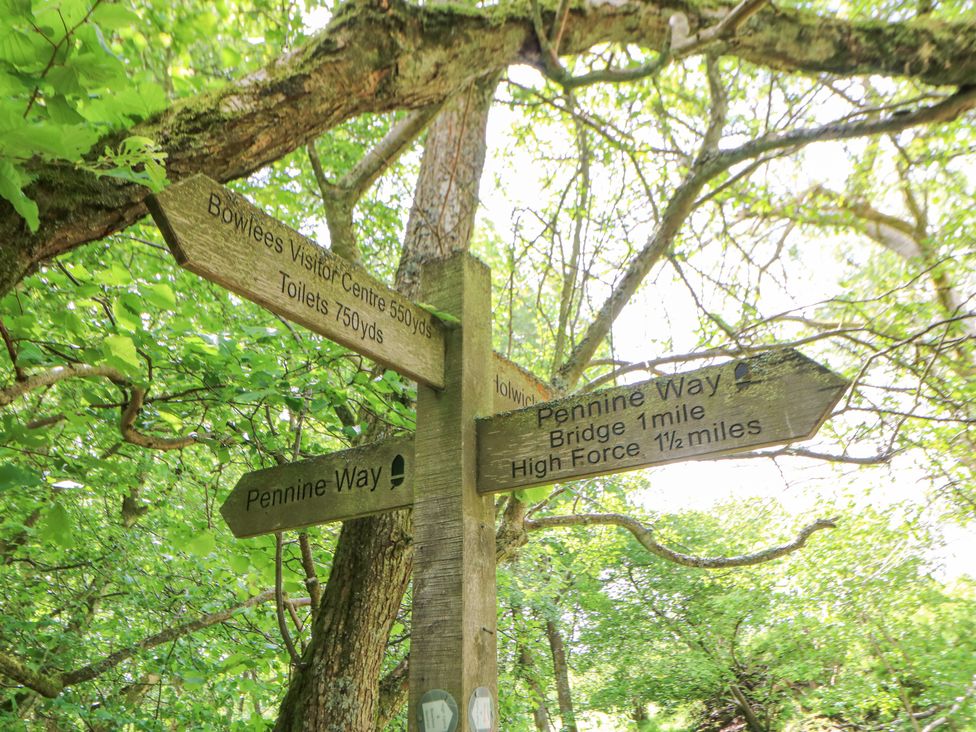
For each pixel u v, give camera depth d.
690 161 4.95
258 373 2.96
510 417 1.85
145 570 5.66
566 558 11.43
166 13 2.91
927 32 2.72
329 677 2.77
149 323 3.60
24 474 1.47
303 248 1.61
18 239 1.38
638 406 1.71
